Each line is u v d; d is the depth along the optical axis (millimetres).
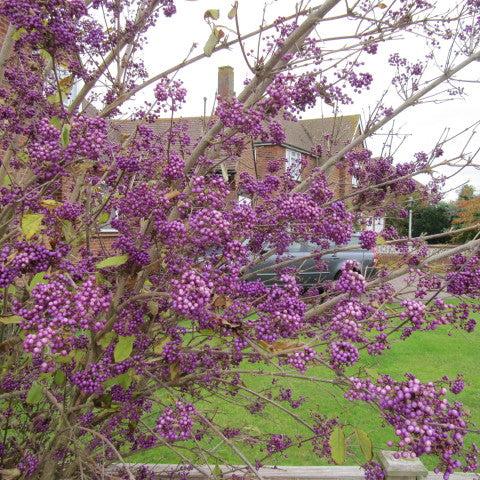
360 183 2994
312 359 1599
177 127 2488
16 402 2879
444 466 1326
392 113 2604
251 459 3777
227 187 1817
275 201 2164
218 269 1826
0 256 1710
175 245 1755
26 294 2539
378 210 3020
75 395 2279
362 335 1751
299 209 1968
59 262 1830
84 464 2490
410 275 2201
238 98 1965
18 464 2447
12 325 2750
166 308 1981
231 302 1706
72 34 2139
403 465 2986
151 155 2373
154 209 1746
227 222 1601
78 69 2518
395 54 2838
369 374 1598
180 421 1700
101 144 1851
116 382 2102
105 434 2332
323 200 2316
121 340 1870
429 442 1233
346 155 2977
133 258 1868
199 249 1930
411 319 1599
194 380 2252
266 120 1896
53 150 1956
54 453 2312
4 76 2896
